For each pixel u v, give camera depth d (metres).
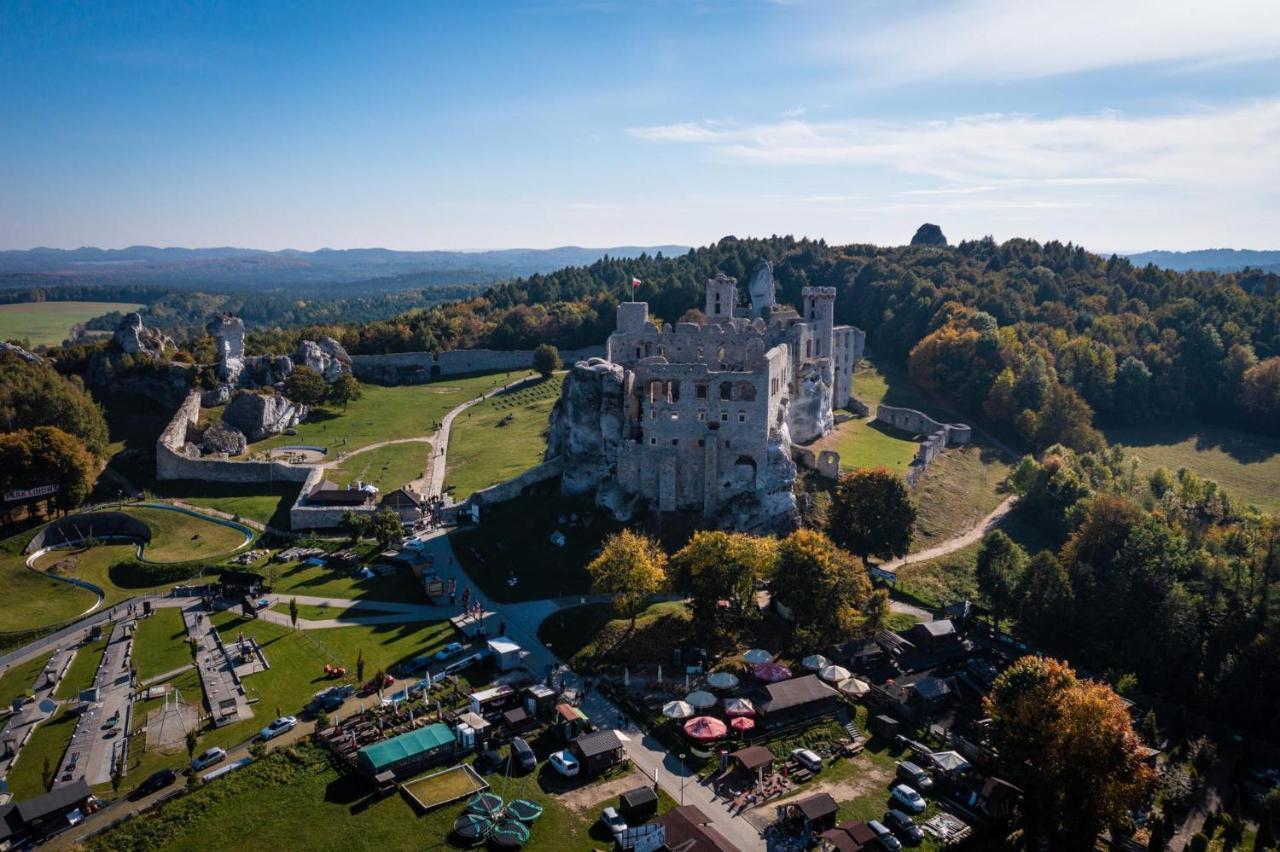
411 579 114.06
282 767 73.69
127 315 197.12
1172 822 72.12
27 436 136.25
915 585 115.19
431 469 160.62
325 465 161.88
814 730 79.94
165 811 68.12
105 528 134.88
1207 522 137.75
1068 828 67.69
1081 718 69.31
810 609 94.50
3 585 115.88
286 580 115.69
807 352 161.50
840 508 118.06
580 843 64.69
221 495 148.25
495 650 90.75
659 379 124.94
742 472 122.00
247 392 184.25
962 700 87.00
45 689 89.62
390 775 71.19
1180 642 96.62
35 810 66.38
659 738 78.50
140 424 178.00
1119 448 163.38
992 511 141.62
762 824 67.00
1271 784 80.25
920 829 66.94
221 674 90.38
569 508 126.94
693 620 98.06
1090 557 115.69
